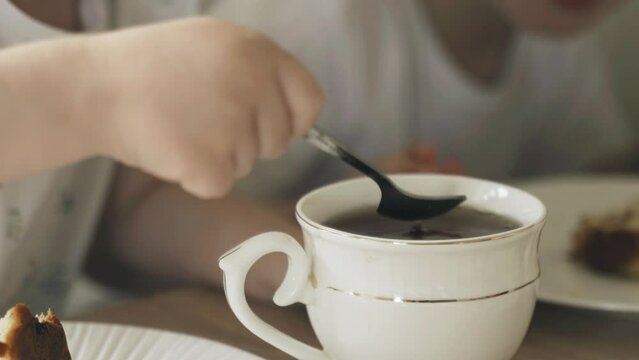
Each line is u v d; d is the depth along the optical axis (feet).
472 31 3.53
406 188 1.73
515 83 3.56
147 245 2.36
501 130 3.52
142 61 1.85
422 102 3.34
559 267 2.11
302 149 3.00
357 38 3.10
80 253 2.42
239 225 2.23
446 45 3.49
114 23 2.38
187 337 1.69
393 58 3.19
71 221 2.36
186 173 1.84
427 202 1.66
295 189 3.07
